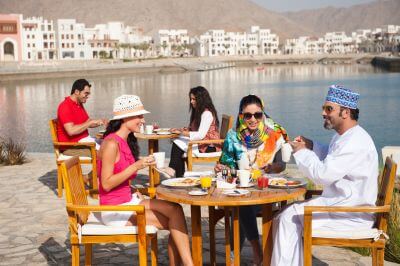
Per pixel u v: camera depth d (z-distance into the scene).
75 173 4.79
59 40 136.75
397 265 5.28
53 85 79.12
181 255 4.44
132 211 4.27
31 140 29.52
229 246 4.86
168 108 47.88
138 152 4.95
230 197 4.09
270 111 46.00
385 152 8.88
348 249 5.75
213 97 58.94
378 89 67.00
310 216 4.08
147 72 128.88
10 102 52.81
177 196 4.15
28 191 8.85
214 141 7.86
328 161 4.21
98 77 106.88
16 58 126.44
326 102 4.33
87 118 8.73
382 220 4.14
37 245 6.05
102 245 6.04
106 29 172.88
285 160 4.73
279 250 4.25
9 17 125.44
